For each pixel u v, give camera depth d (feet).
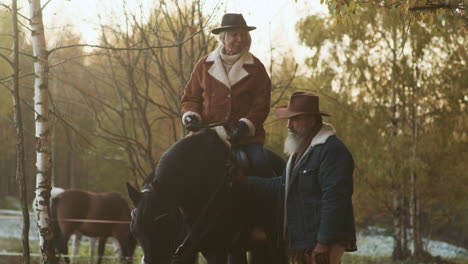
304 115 14.60
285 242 15.12
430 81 61.31
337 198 13.52
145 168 46.83
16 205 91.09
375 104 63.72
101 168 77.10
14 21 19.70
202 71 17.03
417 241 65.51
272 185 15.52
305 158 14.21
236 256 16.19
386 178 62.49
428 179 64.49
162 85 34.27
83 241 58.85
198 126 16.15
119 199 43.83
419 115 64.28
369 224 92.94
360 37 61.62
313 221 14.07
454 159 64.44
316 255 13.53
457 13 19.40
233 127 16.33
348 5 20.89
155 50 35.94
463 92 59.67
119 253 42.57
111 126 46.62
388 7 21.45
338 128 62.23
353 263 57.36
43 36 20.79
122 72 39.34
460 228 79.56
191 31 31.89
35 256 40.01
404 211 69.87
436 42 60.13
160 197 14.32
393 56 62.34
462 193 65.26
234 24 16.81
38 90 20.66
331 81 61.46
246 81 16.66
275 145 44.14
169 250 14.21
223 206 15.43
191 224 15.40
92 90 40.75
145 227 14.03
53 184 86.94
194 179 15.21
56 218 42.24
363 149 61.05
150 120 45.60
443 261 62.13
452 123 61.77
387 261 60.44
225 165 15.74
